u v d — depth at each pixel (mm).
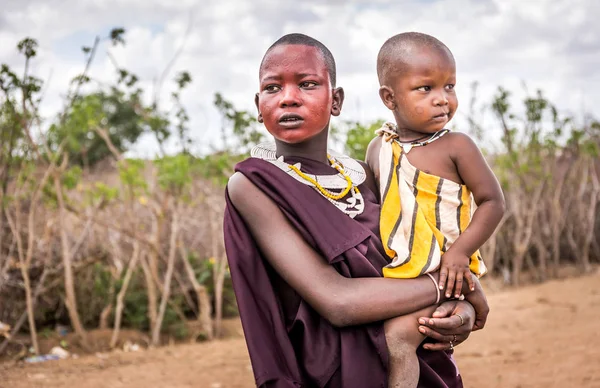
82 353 7277
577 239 12008
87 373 6254
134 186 7922
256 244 2531
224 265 8203
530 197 11242
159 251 7848
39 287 7414
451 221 2627
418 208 2588
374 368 2441
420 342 2479
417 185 2646
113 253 8367
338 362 2439
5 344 7156
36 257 7965
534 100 10727
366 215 2602
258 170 2516
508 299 9195
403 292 2441
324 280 2412
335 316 2389
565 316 7836
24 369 6477
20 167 7527
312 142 2607
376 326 2453
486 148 11031
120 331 7930
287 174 2525
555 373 5488
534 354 6152
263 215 2484
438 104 2643
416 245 2537
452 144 2674
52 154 7711
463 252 2555
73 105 7484
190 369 6262
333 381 2445
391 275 2502
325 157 2656
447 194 2637
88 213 8297
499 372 5633
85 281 8195
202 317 8023
